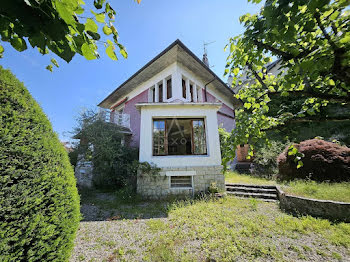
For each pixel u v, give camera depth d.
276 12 1.05
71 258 2.71
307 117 1.71
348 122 9.30
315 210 4.11
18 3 0.78
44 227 1.74
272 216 4.23
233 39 1.79
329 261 2.55
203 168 6.59
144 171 6.44
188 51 8.04
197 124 7.38
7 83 1.86
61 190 2.07
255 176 8.59
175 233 3.46
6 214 1.46
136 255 2.80
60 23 0.89
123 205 5.58
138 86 11.83
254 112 2.11
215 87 12.05
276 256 2.68
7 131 1.65
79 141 8.70
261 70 2.27
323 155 5.93
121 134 9.26
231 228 3.60
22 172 1.67
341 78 1.08
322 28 1.20
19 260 1.48
